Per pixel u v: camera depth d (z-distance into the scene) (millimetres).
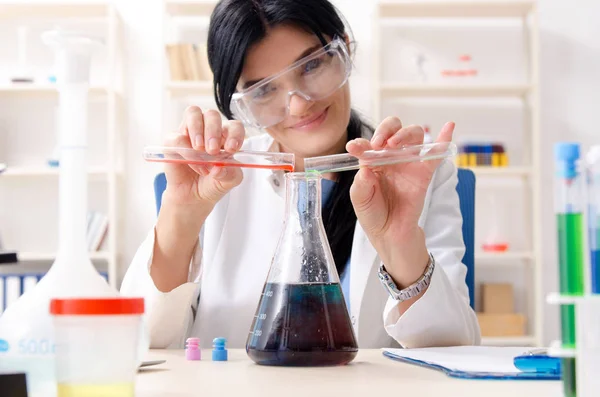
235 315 1637
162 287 1406
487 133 4219
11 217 4184
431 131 4207
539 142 3938
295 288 941
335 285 955
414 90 3988
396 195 1203
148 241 1401
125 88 4180
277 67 1483
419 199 1199
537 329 3855
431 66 4219
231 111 1563
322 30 1469
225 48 1489
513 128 4223
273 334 932
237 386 760
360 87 4184
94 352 575
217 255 1694
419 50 4219
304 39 1471
